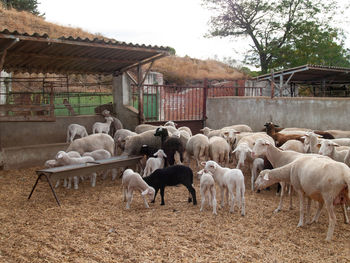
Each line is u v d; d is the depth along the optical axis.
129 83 15.28
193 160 11.92
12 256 4.71
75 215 6.50
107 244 5.12
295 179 5.85
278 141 9.84
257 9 35.06
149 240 5.29
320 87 23.36
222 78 32.38
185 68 32.12
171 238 5.38
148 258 4.67
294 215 6.45
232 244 5.15
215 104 16.80
